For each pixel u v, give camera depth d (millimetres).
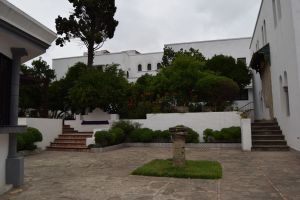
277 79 15867
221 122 16328
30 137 13586
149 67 37656
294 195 6086
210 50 33562
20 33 6734
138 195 6230
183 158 9031
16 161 7262
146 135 16797
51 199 6066
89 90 17703
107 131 15672
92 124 18859
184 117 16953
